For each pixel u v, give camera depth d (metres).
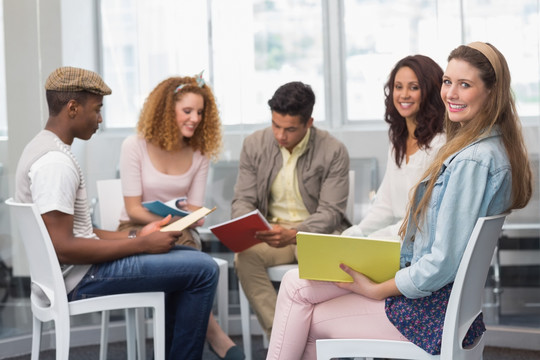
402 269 1.85
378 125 4.21
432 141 2.51
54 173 2.18
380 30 4.20
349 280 1.95
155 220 2.94
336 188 3.00
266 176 3.06
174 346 2.49
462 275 1.75
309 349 2.07
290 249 2.95
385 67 4.21
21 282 3.57
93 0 4.21
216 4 4.09
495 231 1.80
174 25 4.18
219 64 4.10
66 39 3.92
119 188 3.17
